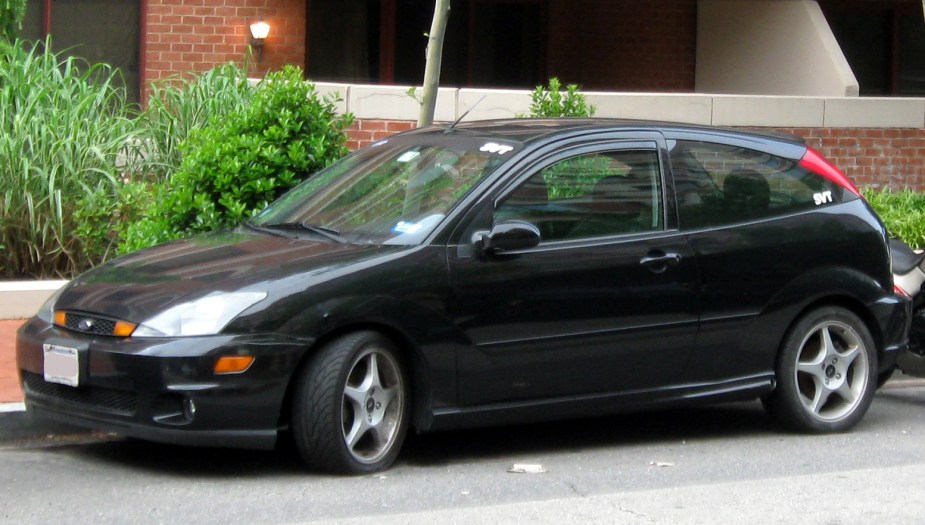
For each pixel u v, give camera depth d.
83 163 10.52
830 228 7.59
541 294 6.75
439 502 6.15
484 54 17.91
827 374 7.68
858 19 19.05
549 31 17.95
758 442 7.58
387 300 6.38
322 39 16.80
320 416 6.27
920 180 14.99
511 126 7.52
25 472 6.59
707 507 6.15
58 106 11.02
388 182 7.25
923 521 5.97
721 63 17.20
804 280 7.46
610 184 7.11
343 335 6.35
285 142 9.09
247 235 7.22
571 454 7.24
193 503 6.07
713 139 7.50
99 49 14.84
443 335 6.53
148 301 6.28
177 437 6.08
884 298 7.75
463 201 6.73
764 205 7.48
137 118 11.25
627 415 8.29
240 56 15.03
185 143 9.69
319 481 6.46
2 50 11.66
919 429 7.96
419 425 6.60
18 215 10.24
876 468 6.96
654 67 17.41
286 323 6.17
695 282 7.15
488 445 7.41
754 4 16.69
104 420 6.29
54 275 10.40
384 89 12.93
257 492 6.26
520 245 6.66
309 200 7.50
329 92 12.53
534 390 6.82
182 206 8.94
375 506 6.05
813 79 15.84
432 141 7.49
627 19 17.50
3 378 7.95
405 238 6.65
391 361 6.50
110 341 6.24
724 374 7.34
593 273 6.88
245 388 6.09
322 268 6.36
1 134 10.41
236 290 6.21
